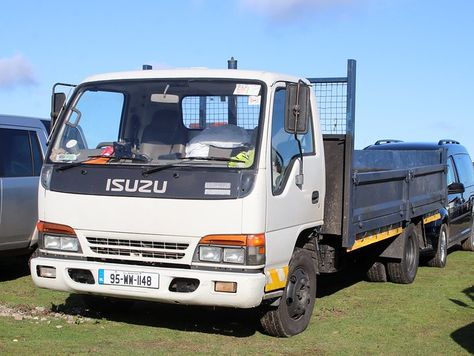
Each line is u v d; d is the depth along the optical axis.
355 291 10.18
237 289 6.33
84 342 6.75
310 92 7.66
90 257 6.92
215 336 7.27
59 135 7.38
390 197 9.54
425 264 12.87
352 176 7.97
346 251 8.31
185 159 6.76
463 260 13.85
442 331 7.78
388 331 7.73
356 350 6.88
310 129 7.66
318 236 7.96
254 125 6.71
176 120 7.11
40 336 6.89
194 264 6.53
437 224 12.43
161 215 6.59
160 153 6.98
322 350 6.83
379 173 8.84
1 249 9.46
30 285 9.75
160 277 6.53
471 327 7.98
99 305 8.09
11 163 9.60
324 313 8.59
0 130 9.59
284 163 7.03
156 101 7.23
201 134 6.88
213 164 6.61
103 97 7.44
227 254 6.44
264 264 6.52
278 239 6.80
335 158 8.05
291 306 7.33
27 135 9.95
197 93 7.07
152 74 7.40
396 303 9.29
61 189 7.03
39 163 10.02
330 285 10.70
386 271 10.82
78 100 7.51
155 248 6.66
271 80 6.95
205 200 6.48
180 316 8.17
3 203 9.34
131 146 7.07
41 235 7.18
